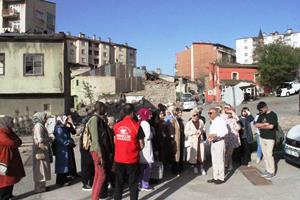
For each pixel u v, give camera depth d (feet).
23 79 98.68
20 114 99.45
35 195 30.96
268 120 33.78
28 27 253.44
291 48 216.33
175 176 36.24
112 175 31.07
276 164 38.91
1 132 28.07
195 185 32.63
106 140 27.07
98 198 26.53
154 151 33.76
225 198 28.48
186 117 120.16
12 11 251.39
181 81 253.85
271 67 204.95
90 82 214.69
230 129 37.96
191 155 36.94
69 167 33.96
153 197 29.25
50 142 33.14
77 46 427.74
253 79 229.45
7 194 28.60
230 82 217.97
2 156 27.96
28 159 51.29
